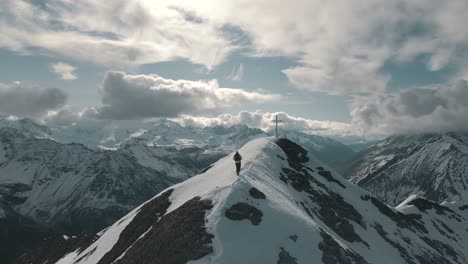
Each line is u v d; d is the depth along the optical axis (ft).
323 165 403.13
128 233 278.46
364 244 290.35
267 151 350.02
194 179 313.73
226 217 192.34
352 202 361.51
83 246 421.18
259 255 173.37
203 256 173.27
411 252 337.11
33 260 524.93
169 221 208.85
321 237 195.00
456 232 490.49
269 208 205.05
